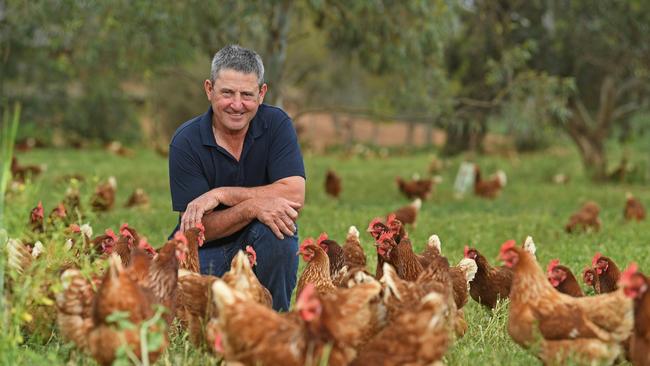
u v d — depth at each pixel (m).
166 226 13.31
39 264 6.00
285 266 7.38
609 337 5.70
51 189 18.91
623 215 18.55
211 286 5.98
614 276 8.03
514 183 29.38
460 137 41.06
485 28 26.59
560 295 5.93
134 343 5.26
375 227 8.98
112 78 24.67
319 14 20.39
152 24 17.81
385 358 5.16
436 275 6.48
